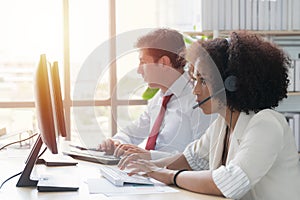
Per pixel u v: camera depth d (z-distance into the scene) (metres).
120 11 3.47
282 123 1.47
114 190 1.37
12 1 3.43
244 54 1.46
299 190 1.45
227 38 1.52
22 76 3.47
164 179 1.48
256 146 1.36
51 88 1.36
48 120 1.28
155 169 1.52
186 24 3.46
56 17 3.47
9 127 2.88
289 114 3.30
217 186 1.32
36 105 1.33
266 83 1.48
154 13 3.46
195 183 1.37
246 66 1.46
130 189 1.39
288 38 3.35
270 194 1.43
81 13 3.49
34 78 1.32
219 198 1.30
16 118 3.37
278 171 1.45
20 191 1.38
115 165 1.59
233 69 1.46
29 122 3.28
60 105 1.74
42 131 1.31
